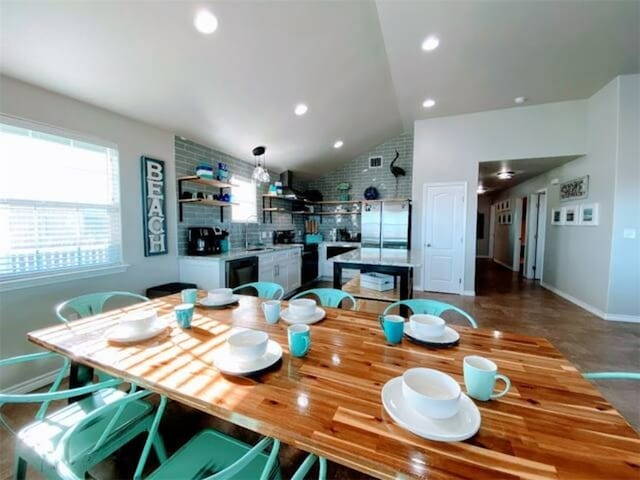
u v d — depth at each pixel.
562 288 4.80
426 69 3.37
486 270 7.64
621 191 3.52
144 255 3.01
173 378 0.96
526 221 6.75
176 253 3.42
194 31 2.11
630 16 2.52
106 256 2.68
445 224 4.98
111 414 1.26
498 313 3.90
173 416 1.85
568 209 4.60
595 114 3.94
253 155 4.59
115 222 2.75
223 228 4.26
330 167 6.45
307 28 2.44
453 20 2.58
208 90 2.79
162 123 3.07
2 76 1.97
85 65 2.09
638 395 2.06
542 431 0.72
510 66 3.30
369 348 1.20
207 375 0.98
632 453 0.65
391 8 2.43
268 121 3.73
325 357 1.11
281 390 0.90
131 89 2.46
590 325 3.42
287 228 6.18
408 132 5.93
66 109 2.33
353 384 0.93
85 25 1.82
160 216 3.18
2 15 1.63
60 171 2.33
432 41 2.86
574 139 4.18
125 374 1.00
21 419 1.83
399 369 1.03
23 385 2.10
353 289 2.96
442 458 0.64
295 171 6.10
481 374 0.83
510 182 7.16
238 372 0.97
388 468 0.62
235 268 3.52
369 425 0.74
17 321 2.07
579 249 4.28
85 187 2.51
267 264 4.27
